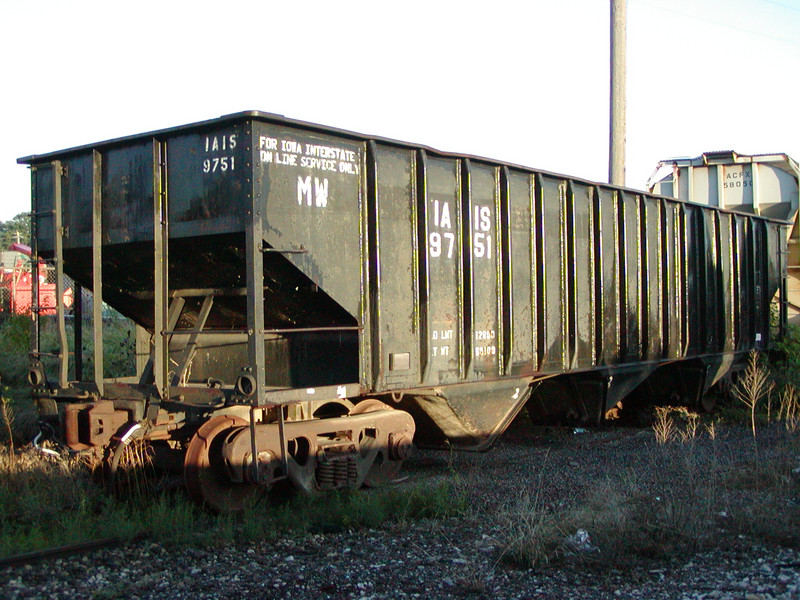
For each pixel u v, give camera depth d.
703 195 20.05
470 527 6.98
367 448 8.41
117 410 7.65
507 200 9.86
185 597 5.23
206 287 8.29
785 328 17.52
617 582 5.49
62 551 6.08
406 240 8.58
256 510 7.30
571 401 12.14
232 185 7.14
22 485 7.55
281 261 7.30
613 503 7.08
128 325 16.23
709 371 14.41
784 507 7.30
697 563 5.86
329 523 7.04
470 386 9.41
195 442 7.25
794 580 5.30
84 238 8.27
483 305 9.53
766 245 16.66
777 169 19.22
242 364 9.49
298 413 8.03
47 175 8.62
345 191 7.89
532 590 5.32
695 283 14.12
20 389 13.01
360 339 7.98
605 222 11.79
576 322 11.02
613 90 17.31
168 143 7.67
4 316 20.06
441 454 10.70
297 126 7.38
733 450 10.42
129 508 7.34
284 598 5.21
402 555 6.14
